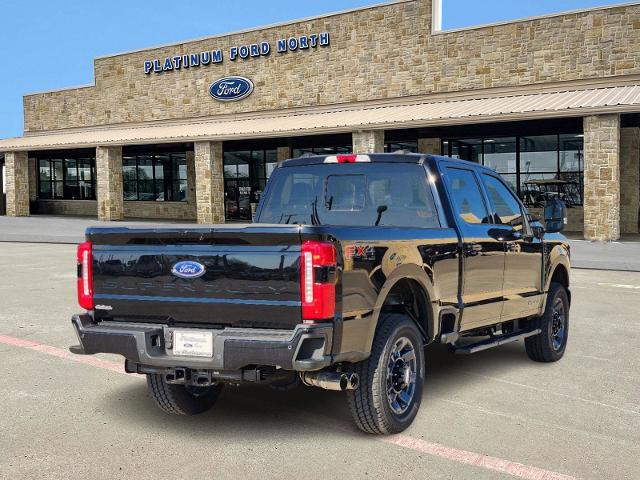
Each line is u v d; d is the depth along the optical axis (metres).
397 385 4.82
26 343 7.80
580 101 20.95
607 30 23.25
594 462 4.32
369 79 28.36
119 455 4.42
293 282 4.08
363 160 5.81
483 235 5.88
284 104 30.75
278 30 30.64
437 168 5.61
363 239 4.40
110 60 36.12
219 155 28.72
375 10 28.02
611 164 19.83
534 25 24.56
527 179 26.14
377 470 4.16
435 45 26.67
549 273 7.03
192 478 4.04
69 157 39.69
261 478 4.04
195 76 33.38
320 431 4.89
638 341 8.17
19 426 5.00
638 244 19.23
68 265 16.38
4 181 36.69
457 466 4.23
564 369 6.85
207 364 4.26
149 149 36.53
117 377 6.40
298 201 6.07
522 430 4.93
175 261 4.45
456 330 5.50
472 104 24.41
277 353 4.04
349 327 4.23
